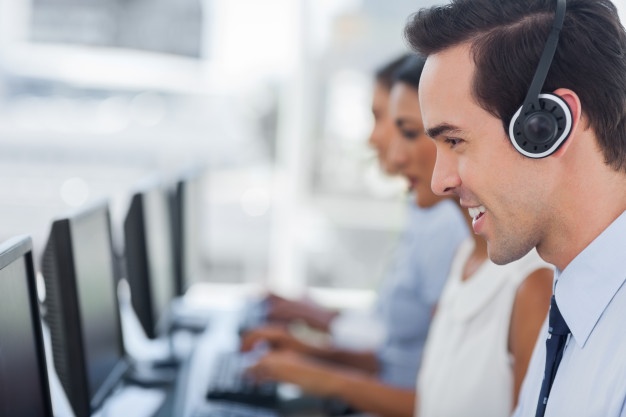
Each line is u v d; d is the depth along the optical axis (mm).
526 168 833
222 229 3973
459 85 845
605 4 834
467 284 1464
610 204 838
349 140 3865
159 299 2168
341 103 3848
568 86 812
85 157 4016
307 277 3998
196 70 3941
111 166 4023
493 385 1384
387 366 2176
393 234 3914
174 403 1953
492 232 877
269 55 3867
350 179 3908
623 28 833
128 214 2002
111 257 1780
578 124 816
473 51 838
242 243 3990
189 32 3904
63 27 3936
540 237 873
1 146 3977
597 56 810
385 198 3895
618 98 809
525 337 1318
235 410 1869
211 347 2430
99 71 3984
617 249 838
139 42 3936
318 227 3963
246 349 2311
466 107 843
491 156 843
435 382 1527
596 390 832
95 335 1604
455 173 878
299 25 3809
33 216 3939
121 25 3928
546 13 827
